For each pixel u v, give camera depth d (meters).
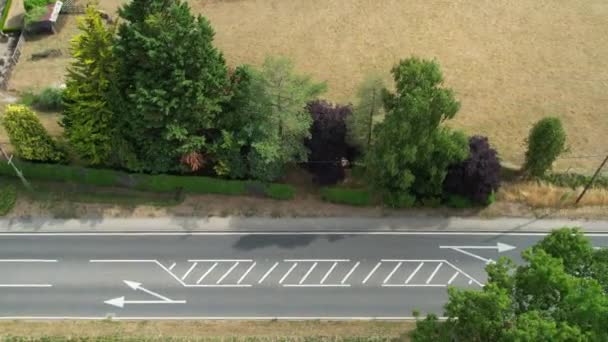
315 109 57.34
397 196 55.94
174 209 58.72
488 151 55.41
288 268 54.25
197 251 55.72
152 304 52.22
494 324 34.56
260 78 54.03
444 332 38.09
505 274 37.28
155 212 58.56
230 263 54.75
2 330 50.19
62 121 58.66
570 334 31.30
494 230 56.56
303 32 75.50
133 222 58.00
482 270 53.75
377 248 55.50
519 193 59.03
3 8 79.75
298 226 57.22
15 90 69.75
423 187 56.16
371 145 56.81
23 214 58.84
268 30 75.88
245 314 51.31
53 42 75.25
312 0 79.56
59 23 77.50
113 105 55.16
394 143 51.47
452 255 54.91
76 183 61.06
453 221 57.19
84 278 54.06
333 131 56.56
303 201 59.06
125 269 54.62
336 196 58.41
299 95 54.62
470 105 67.06
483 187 55.44
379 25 76.00
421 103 48.97
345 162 59.91
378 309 51.44
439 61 71.56
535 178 60.06
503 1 78.44
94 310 51.88
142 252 55.78
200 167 59.44
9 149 62.69
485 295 34.53
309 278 53.53
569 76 69.69
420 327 39.53
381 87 53.31
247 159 57.44
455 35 74.50
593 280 33.56
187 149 55.25
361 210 58.25
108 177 59.88
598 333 32.06
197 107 53.53
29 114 56.53
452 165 55.41
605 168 60.94
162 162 58.03
